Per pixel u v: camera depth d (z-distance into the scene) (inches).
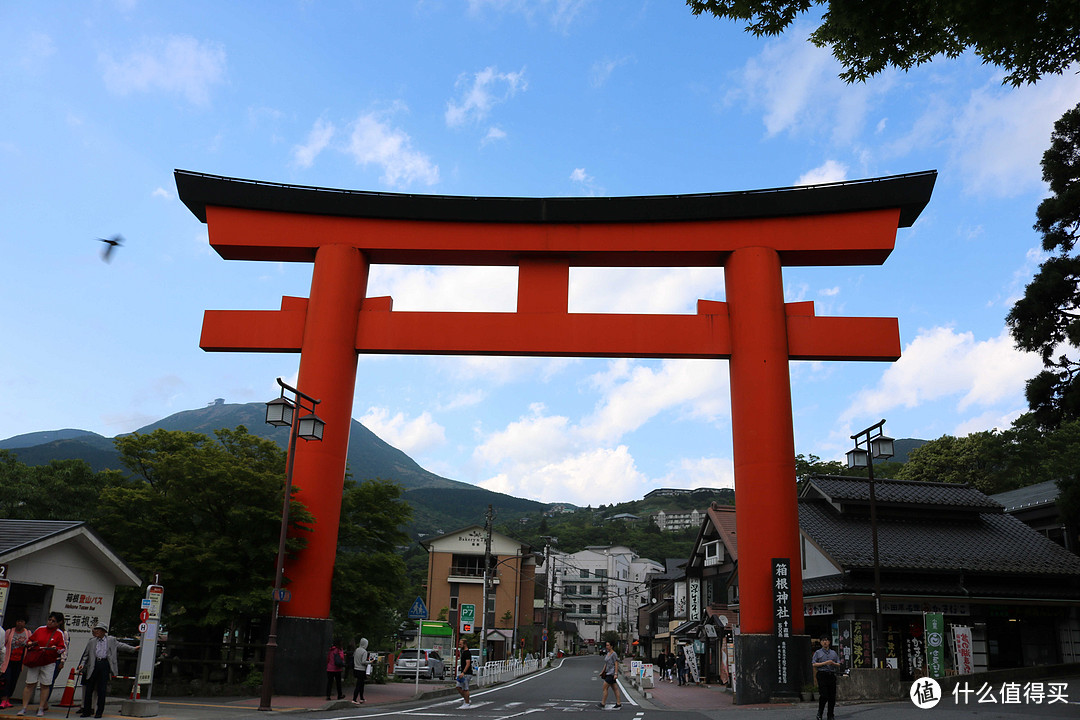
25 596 617.6
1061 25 424.2
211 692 821.9
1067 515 1041.5
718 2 465.4
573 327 935.7
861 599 984.3
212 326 954.1
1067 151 1073.5
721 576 1604.3
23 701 539.2
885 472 2423.7
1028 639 1028.5
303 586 862.5
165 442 960.3
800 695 796.6
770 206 942.4
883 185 929.5
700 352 924.0
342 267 956.6
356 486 1072.8
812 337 920.3
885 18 450.0
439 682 1330.0
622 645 3907.5
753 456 871.7
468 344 938.1
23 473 1330.0
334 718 610.2
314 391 907.4
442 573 2509.8
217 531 892.0
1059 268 1030.4
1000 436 1962.4
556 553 4416.8
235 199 969.5
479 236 970.7
